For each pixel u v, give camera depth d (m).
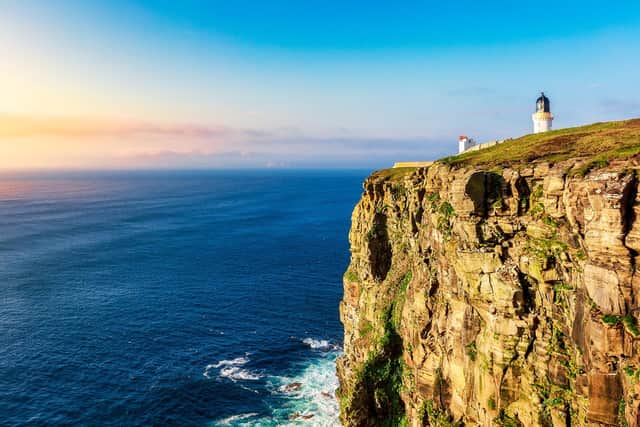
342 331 82.06
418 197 47.75
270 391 62.16
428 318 40.94
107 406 57.56
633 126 47.62
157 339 77.19
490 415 31.94
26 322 82.56
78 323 82.81
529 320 30.64
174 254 140.50
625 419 24.27
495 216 34.28
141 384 62.88
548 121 69.69
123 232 181.00
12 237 165.25
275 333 80.88
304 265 128.00
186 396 60.34
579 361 27.45
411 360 43.91
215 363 69.50
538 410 29.30
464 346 34.81
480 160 43.16
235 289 104.88
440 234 39.88
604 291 25.23
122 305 92.75
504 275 31.94
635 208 24.27
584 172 28.31
